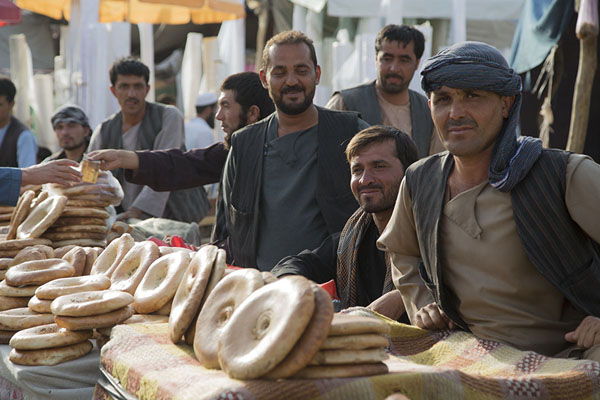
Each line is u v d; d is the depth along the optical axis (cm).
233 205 350
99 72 797
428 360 200
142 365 176
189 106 998
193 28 1252
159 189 399
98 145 533
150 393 163
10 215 379
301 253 297
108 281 246
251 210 342
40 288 245
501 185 194
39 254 292
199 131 798
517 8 901
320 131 337
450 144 198
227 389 141
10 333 242
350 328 151
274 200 338
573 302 194
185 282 208
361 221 280
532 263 195
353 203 333
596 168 190
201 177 406
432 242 209
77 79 824
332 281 281
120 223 381
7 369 228
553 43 694
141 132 524
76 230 330
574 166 191
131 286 244
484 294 202
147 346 189
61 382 216
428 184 214
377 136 265
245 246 346
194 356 180
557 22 687
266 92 420
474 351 196
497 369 185
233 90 414
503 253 198
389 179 261
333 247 303
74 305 219
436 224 208
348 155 272
